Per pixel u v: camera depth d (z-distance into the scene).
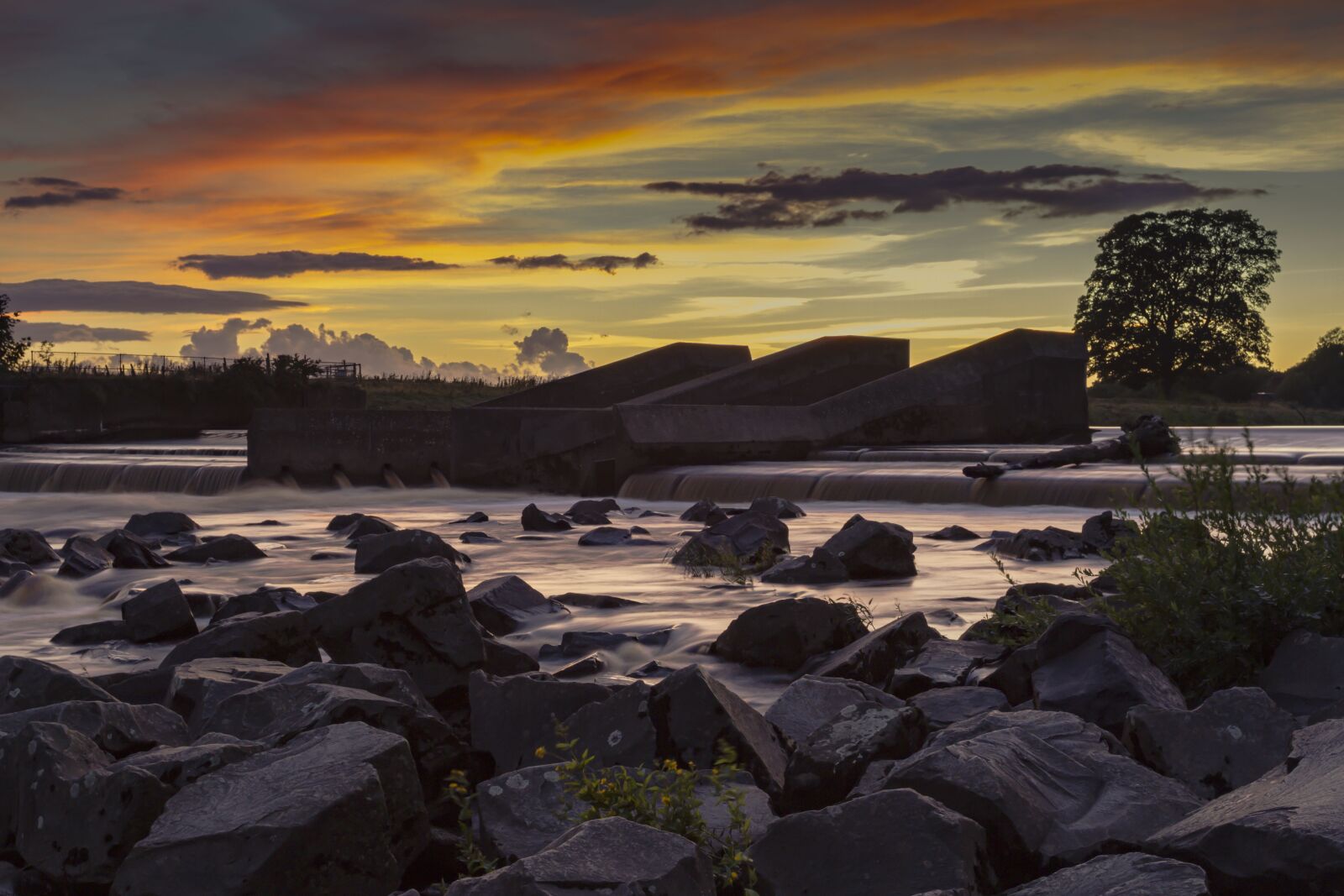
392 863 5.24
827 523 24.95
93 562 18.56
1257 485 9.59
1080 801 5.39
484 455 38.19
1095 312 107.12
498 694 7.63
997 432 41.12
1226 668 8.07
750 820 5.51
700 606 14.69
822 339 44.72
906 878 4.67
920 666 9.20
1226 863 4.53
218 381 74.94
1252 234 104.88
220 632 9.45
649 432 35.38
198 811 5.29
